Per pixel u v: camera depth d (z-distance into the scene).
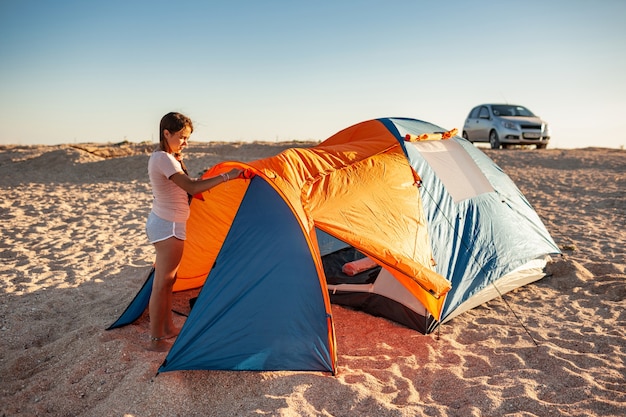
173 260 4.54
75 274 7.04
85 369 4.38
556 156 18.83
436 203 5.71
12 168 18.98
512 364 4.50
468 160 6.66
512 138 19.41
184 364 4.15
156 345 4.68
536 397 3.96
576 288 6.38
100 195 13.76
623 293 6.11
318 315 4.34
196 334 4.27
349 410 3.79
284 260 4.42
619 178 14.40
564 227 9.48
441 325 5.36
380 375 4.32
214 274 4.49
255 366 4.16
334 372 4.21
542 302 6.00
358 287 5.75
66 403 3.95
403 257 4.71
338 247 6.56
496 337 5.07
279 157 5.04
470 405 3.87
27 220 10.33
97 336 4.90
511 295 6.27
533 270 6.45
